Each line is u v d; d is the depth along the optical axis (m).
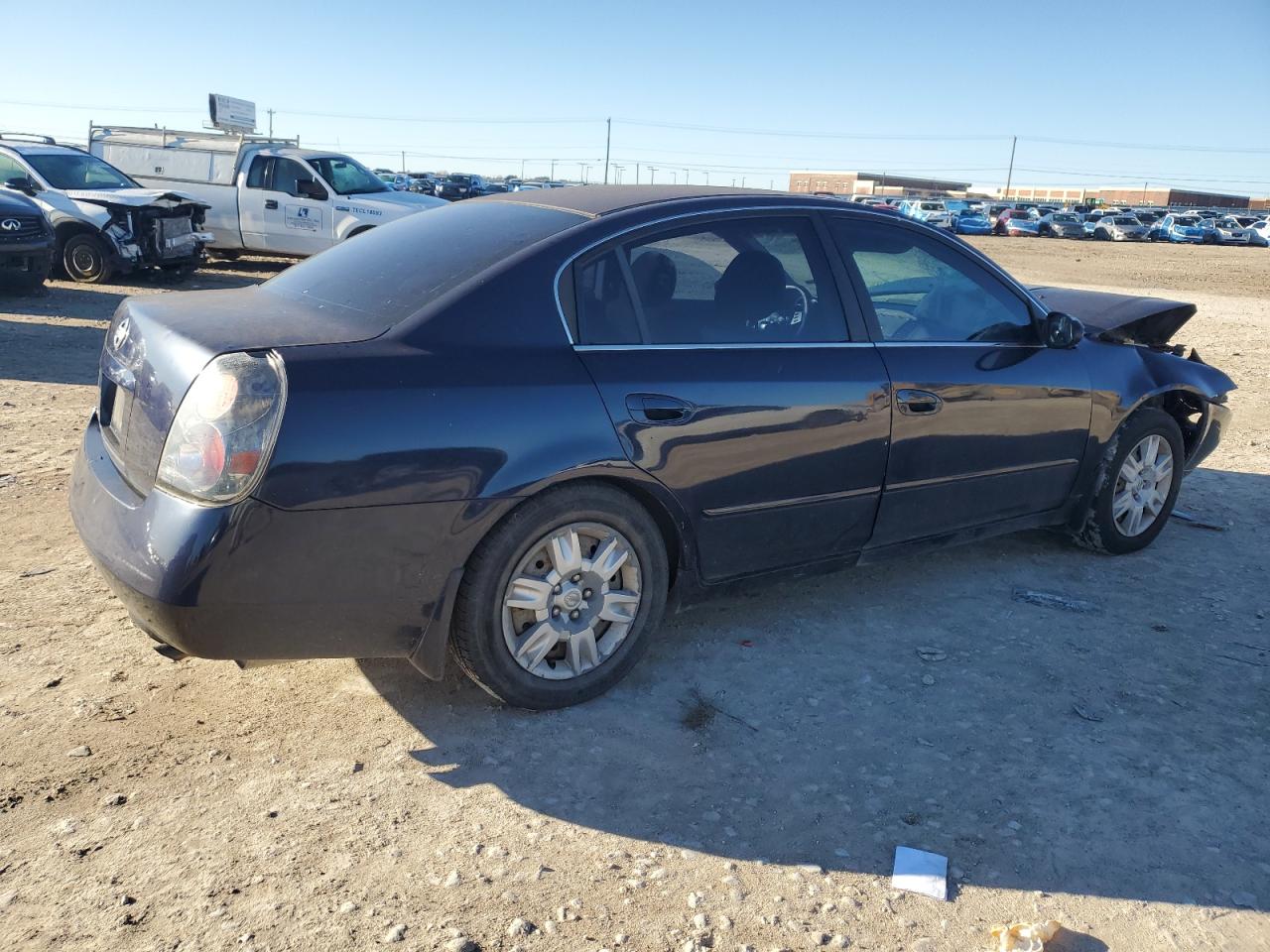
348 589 2.81
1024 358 4.29
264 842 2.60
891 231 4.04
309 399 2.69
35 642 3.58
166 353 2.87
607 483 3.22
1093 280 24.70
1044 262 31.66
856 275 3.87
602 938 2.33
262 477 2.64
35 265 12.24
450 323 3.02
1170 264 33.47
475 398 2.92
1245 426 8.12
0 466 5.50
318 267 3.65
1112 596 4.46
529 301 3.15
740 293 3.57
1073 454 4.52
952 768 3.08
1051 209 62.94
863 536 3.90
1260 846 2.77
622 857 2.62
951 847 2.71
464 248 3.36
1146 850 2.73
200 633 2.70
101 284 14.10
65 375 8.09
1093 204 100.88
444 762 3.00
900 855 2.66
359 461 2.74
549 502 3.08
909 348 3.92
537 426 3.00
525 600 3.13
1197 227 53.97
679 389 3.29
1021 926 2.37
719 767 3.04
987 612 4.24
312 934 2.30
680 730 3.24
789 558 3.74
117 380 3.16
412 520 2.84
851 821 2.81
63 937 2.25
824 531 3.76
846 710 3.40
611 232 3.36
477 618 3.05
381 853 2.59
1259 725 3.40
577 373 3.12
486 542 3.01
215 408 2.66
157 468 2.77
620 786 2.92
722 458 3.39
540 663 3.24
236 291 3.68
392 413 2.79
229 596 2.67
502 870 2.55
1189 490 6.22
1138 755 3.19
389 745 3.08
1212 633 4.11
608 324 3.28
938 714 3.39
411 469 2.81
